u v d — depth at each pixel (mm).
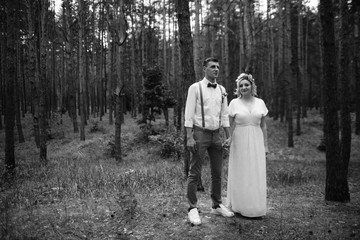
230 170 4203
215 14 25984
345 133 6434
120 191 5336
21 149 17953
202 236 3428
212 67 3840
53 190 5688
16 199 5035
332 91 4949
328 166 5102
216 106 3854
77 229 3598
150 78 18578
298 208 4590
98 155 15969
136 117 24516
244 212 4000
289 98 18031
